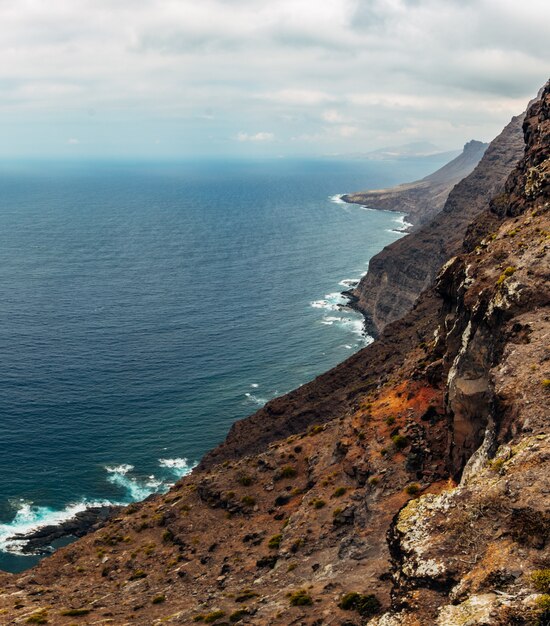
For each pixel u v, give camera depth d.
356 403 80.12
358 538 43.84
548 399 31.11
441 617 20.48
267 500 63.94
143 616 46.69
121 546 66.44
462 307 52.78
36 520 104.56
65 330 194.12
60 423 135.00
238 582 48.50
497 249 51.59
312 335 196.50
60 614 49.56
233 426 119.62
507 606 19.56
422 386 61.19
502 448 29.52
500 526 23.83
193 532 63.19
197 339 189.62
